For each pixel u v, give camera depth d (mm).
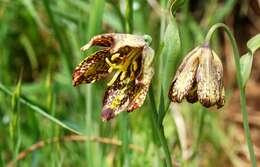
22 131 378
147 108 358
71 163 368
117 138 357
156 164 315
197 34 426
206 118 417
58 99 430
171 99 217
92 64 217
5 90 291
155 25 468
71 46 418
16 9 450
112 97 214
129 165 305
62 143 338
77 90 351
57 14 356
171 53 218
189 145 407
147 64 206
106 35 208
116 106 213
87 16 375
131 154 348
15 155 300
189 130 414
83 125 346
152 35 460
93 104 358
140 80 204
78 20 355
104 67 218
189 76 219
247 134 235
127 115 308
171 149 378
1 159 306
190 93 223
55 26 325
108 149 360
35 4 442
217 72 220
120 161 318
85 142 341
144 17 423
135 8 397
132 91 213
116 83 214
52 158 323
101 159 329
